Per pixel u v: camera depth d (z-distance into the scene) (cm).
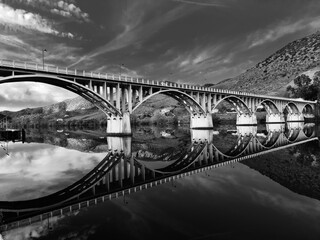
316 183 1902
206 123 8869
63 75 5150
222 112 14888
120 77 6159
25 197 1730
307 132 7194
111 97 6412
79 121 17588
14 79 4591
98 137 6950
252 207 1412
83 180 2203
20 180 2211
